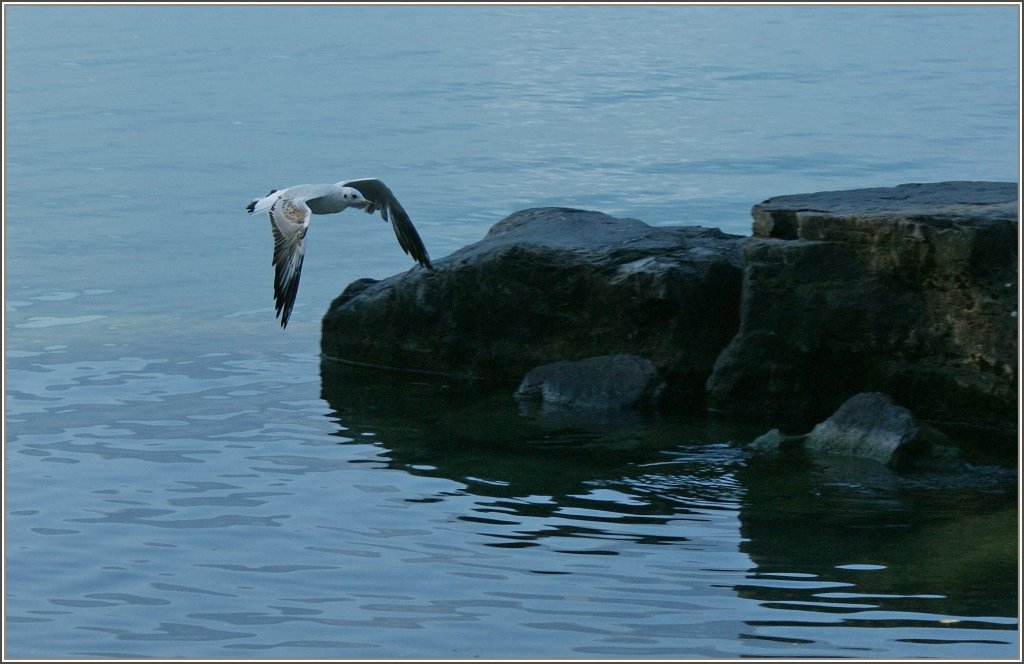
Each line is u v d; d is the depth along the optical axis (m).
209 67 45.47
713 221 25.83
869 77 41.59
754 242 17.09
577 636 11.18
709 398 17.20
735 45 48.78
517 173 29.94
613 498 14.13
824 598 11.85
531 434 16.14
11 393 17.20
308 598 11.84
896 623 11.40
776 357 16.98
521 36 51.44
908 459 15.02
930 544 12.94
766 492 14.30
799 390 16.98
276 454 15.30
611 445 15.78
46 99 40.00
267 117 36.91
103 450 15.30
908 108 36.44
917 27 53.12
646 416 16.89
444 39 50.97
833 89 39.59
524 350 18.34
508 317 18.38
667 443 15.87
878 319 16.69
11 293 21.86
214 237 25.59
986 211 16.44
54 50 49.41
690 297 17.58
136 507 13.75
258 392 17.58
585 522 13.50
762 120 35.22
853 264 16.83
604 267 17.89
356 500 13.99
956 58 45.03
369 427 16.30
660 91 39.62
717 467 15.08
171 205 28.00
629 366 17.38
